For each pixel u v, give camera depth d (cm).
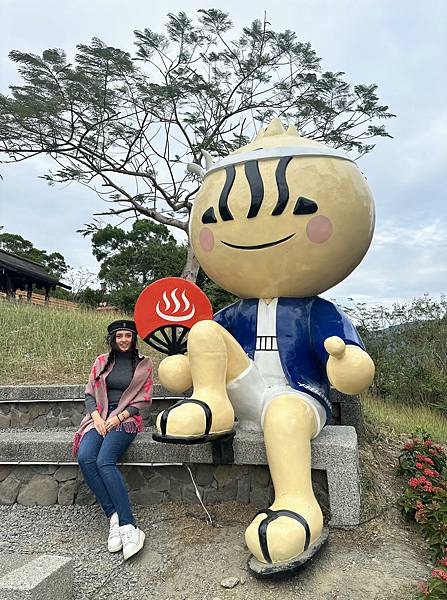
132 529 300
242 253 337
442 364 1020
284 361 338
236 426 363
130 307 1541
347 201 329
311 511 278
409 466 407
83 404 468
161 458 353
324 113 1030
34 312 839
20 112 1003
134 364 369
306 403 318
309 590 256
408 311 1135
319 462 317
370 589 255
